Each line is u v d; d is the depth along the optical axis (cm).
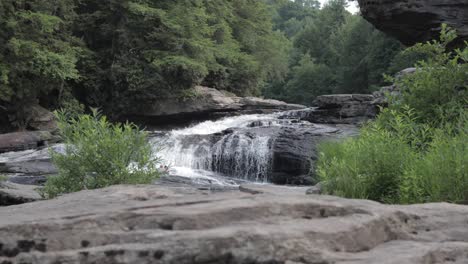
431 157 539
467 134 596
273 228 201
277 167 1719
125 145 654
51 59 2731
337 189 566
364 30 6588
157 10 3269
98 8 3575
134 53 3412
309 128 1889
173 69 3219
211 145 1933
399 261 194
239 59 4094
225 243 186
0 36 2775
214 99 3328
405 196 502
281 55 4953
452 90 830
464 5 1305
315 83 7438
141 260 188
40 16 2733
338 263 190
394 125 729
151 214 218
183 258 185
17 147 2247
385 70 5497
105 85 3472
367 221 226
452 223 274
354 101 2169
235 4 4591
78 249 200
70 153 655
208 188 1343
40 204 302
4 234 205
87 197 324
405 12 1365
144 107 3362
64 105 3133
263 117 2762
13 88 2839
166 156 1948
